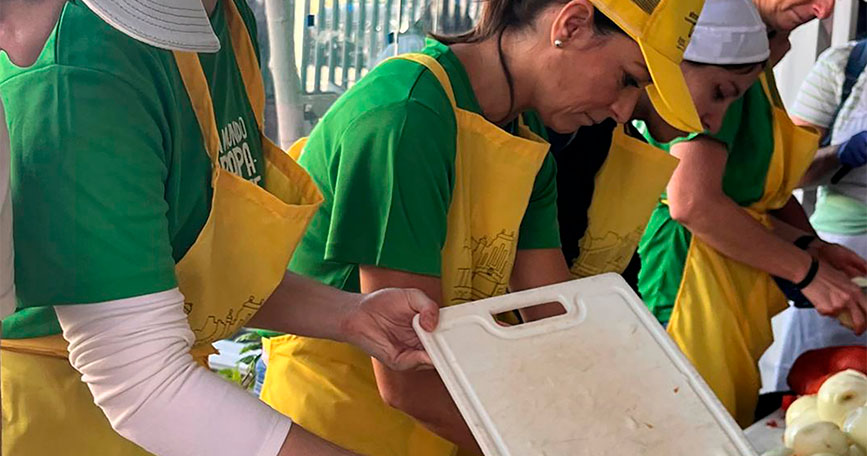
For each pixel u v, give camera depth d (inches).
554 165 57.5
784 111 76.6
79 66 32.6
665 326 74.3
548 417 36.8
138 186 32.9
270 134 88.1
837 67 93.1
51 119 32.2
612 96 48.4
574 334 40.6
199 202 38.7
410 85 46.5
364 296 44.6
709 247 73.3
